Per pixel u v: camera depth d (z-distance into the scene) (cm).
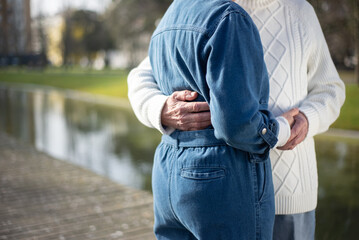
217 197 116
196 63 115
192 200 120
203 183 118
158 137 837
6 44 4922
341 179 490
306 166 150
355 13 1329
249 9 151
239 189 118
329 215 373
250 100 108
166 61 132
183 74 123
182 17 123
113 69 4791
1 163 571
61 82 2659
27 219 359
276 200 146
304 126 139
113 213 372
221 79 107
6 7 4894
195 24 117
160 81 138
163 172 131
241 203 118
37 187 457
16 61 4453
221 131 109
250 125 108
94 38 5119
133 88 150
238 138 109
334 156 606
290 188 146
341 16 1415
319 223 354
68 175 507
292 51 147
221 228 117
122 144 770
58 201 409
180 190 123
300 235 151
